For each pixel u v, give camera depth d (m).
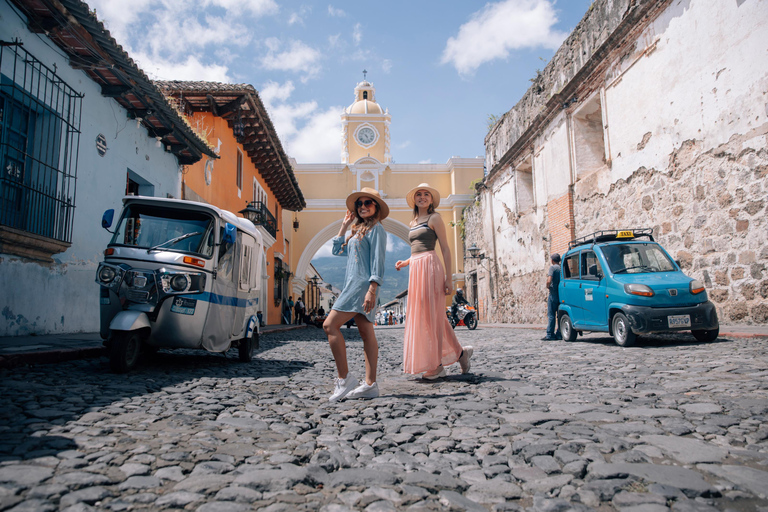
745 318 8.30
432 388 4.21
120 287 5.03
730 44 8.57
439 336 4.50
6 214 6.35
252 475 1.99
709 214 9.13
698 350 6.13
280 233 28.31
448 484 1.94
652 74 10.80
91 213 8.30
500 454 2.33
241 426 2.85
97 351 5.85
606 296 7.74
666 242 10.43
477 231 27.50
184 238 5.46
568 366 5.47
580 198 14.38
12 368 4.51
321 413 3.23
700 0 9.27
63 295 7.55
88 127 8.21
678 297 7.07
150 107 9.31
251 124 16.53
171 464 2.11
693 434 2.55
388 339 12.71
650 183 10.96
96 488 1.79
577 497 1.78
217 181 15.27
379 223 3.93
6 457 2.08
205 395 3.77
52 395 3.42
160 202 5.57
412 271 4.56
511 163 20.80
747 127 8.23
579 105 14.32
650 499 1.74
